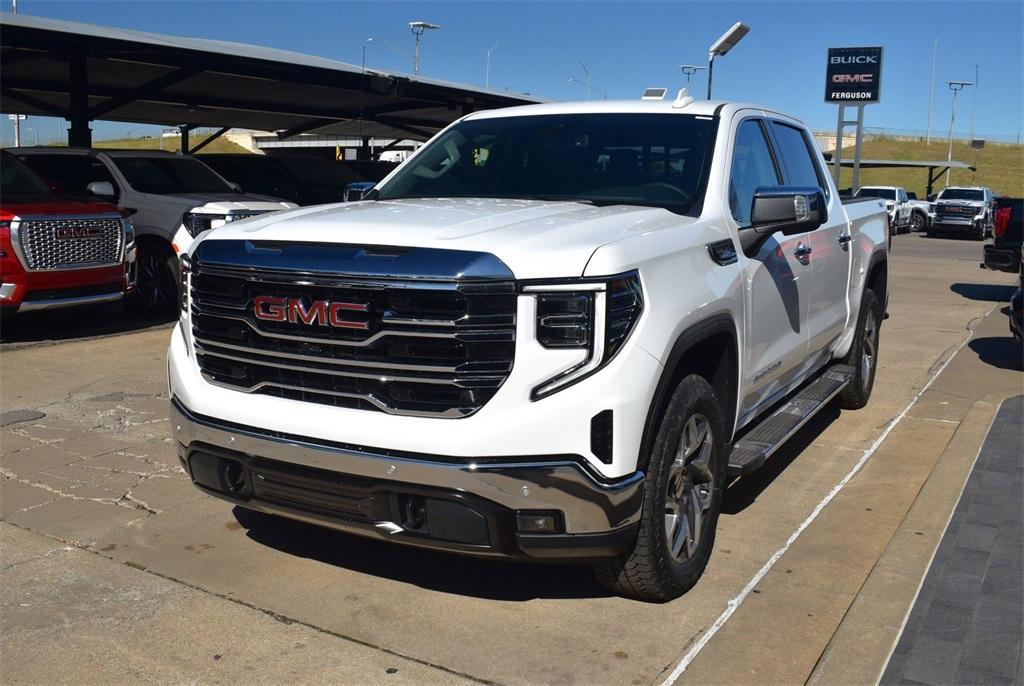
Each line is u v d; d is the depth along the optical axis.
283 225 3.82
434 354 3.32
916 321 11.95
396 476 3.33
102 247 9.91
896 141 100.69
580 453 3.29
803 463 5.76
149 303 11.34
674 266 3.70
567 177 4.64
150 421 6.54
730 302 4.09
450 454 3.27
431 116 22.27
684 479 3.85
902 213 34.81
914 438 6.33
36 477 5.37
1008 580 3.94
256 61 13.70
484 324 3.26
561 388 3.28
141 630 3.62
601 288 3.29
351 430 3.41
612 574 3.70
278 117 22.75
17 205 9.37
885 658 3.32
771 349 4.81
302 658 3.42
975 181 80.06
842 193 7.91
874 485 5.36
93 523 4.70
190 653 3.46
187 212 10.84
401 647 3.51
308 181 15.70
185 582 4.05
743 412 4.64
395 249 3.41
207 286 3.83
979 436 6.11
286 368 3.58
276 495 3.66
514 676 3.31
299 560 4.28
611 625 3.67
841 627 3.54
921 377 8.33
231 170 15.34
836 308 6.05
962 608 3.69
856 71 34.81
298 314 3.50
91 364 8.38
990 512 4.73
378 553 4.36
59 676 3.29
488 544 3.32
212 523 4.71
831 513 4.91
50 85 16.78
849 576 4.13
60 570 4.16
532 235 3.45
